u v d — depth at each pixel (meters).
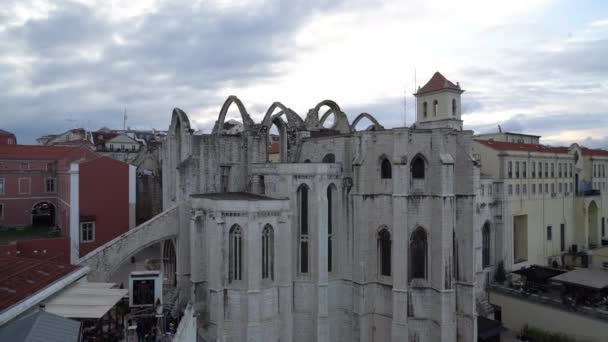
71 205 54.94
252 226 47.19
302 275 52.88
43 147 76.06
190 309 41.22
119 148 121.38
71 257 52.91
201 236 50.31
